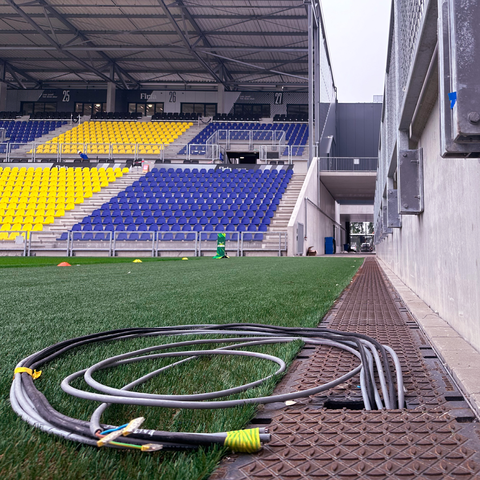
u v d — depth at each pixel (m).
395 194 4.82
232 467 0.77
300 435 0.91
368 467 0.77
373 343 1.60
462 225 1.82
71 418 0.87
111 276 5.49
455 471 0.75
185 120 27.66
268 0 17.98
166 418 0.98
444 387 1.24
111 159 21.94
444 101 1.27
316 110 19.11
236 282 4.55
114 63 25.75
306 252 16.42
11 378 1.24
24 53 24.53
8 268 7.39
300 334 1.89
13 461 0.74
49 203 16.78
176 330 2.00
